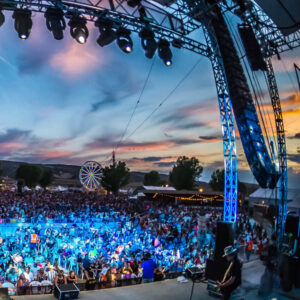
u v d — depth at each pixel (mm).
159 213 34344
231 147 11859
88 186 62000
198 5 8945
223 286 4438
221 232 6664
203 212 36094
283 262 5121
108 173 74125
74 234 22312
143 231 23906
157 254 15359
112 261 14156
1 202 33906
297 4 7000
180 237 20188
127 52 8992
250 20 8516
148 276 7914
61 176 157500
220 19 8156
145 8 9578
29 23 7914
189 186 85312
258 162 6016
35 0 8164
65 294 6230
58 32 8289
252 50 7605
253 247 7922
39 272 10172
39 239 19641
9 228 25328
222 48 7422
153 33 9383
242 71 7168
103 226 27641
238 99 6641
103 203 40312
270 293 4863
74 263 15344
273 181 6059
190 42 11234
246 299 4660
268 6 7449
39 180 122750
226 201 11656
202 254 13039
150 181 124688
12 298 6074
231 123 11969
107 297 6418
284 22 7875
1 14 7762
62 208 34625
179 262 12820
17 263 13070
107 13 8773
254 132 6387
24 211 30141
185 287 6973
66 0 8133
